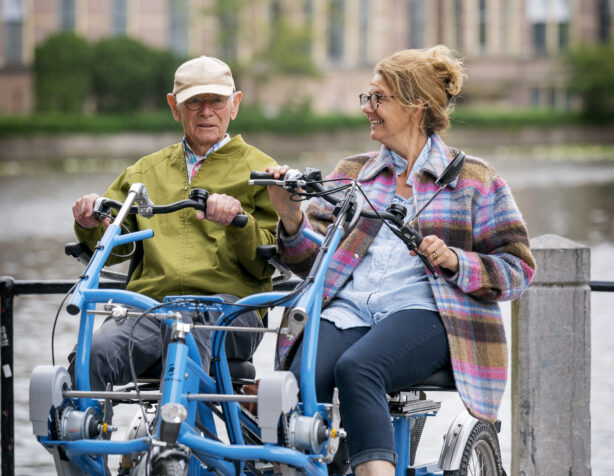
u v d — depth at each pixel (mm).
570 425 8891
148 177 8320
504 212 7379
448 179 7156
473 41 144125
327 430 6094
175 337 6070
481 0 143875
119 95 115312
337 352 7012
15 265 27672
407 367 6828
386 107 7543
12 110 127375
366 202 7590
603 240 32438
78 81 113500
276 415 5871
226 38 125500
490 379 7102
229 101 8234
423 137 7637
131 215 8148
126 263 23156
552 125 133000
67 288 8539
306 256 7359
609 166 82312
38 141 105375
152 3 128625
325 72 135125
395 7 140375
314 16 134125
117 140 108438
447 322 7016
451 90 7605
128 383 7605
